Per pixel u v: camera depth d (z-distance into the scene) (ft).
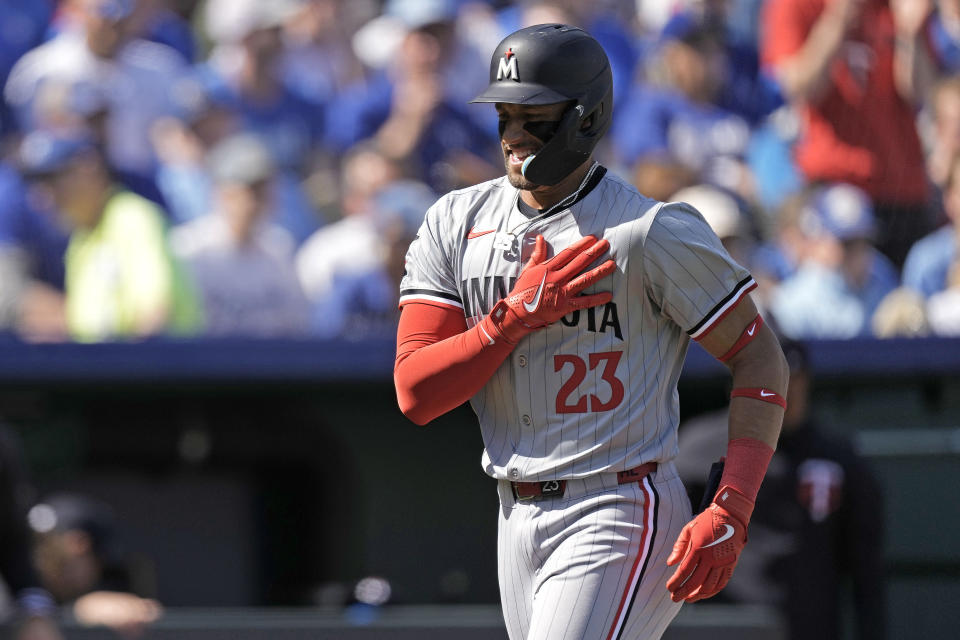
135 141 81.10
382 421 68.90
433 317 33.99
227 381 65.67
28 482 64.39
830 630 59.31
